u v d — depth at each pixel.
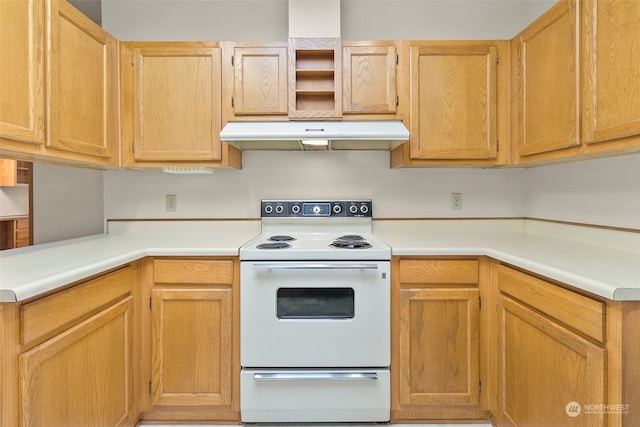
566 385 1.14
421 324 1.67
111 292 1.44
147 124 1.91
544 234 2.07
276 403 1.65
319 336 1.64
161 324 1.66
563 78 1.48
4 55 1.21
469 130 1.92
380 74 1.91
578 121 1.40
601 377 0.99
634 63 1.14
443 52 1.91
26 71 1.30
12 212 4.05
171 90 1.91
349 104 1.91
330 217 2.19
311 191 2.26
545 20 1.60
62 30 1.48
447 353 1.67
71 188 2.38
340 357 1.64
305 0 2.00
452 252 1.65
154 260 1.67
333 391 1.65
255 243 1.83
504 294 1.55
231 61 1.90
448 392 1.67
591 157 1.57
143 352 1.67
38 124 1.36
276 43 1.90
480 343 1.66
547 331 1.24
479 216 2.27
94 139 1.70
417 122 1.91
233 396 1.67
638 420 0.96
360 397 1.65
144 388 1.67
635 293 0.94
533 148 1.71
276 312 1.64
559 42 1.50
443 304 1.67
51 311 1.12
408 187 2.27
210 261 1.66
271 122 1.90
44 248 1.65
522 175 2.27
